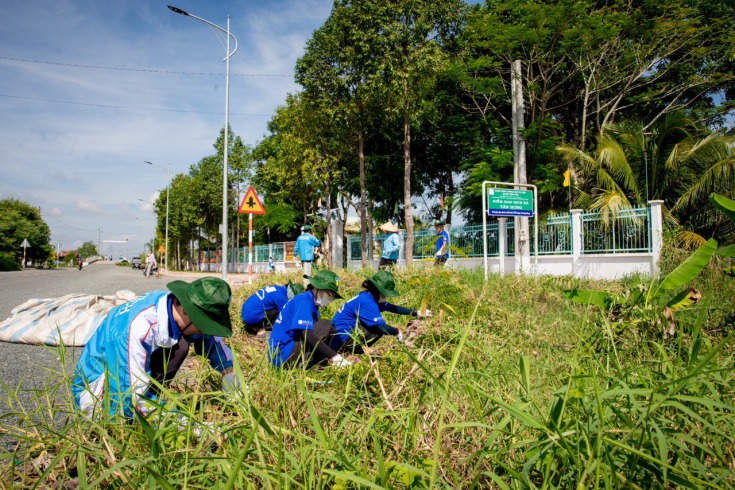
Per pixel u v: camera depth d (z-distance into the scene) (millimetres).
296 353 3939
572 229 12219
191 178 47062
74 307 5668
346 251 23719
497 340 4355
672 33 15383
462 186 20531
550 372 3100
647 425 1664
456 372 2680
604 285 7938
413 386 2471
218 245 48125
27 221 69938
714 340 3467
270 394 2279
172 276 32594
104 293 13320
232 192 39062
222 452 1857
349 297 7812
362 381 2633
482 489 1883
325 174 21812
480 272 10461
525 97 18188
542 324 5391
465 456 2033
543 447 1670
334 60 18188
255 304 5723
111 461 1766
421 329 4793
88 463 1961
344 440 2016
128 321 2627
